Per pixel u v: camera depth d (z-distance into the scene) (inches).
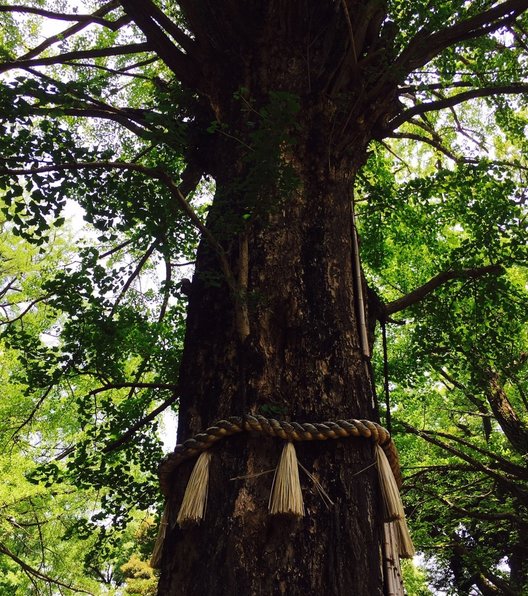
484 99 351.3
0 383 325.4
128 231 161.9
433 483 415.5
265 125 126.4
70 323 200.1
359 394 124.0
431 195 269.4
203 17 163.5
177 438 123.8
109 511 219.8
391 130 187.8
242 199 139.6
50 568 385.4
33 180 125.1
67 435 347.6
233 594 99.6
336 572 102.0
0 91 126.6
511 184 254.1
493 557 420.8
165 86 199.9
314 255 137.9
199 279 141.7
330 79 158.7
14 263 393.7
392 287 389.4
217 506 107.2
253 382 120.6
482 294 243.9
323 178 149.8
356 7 161.9
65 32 238.2
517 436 409.4
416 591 484.4
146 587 593.0
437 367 277.1
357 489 110.2
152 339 223.6
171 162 231.6
